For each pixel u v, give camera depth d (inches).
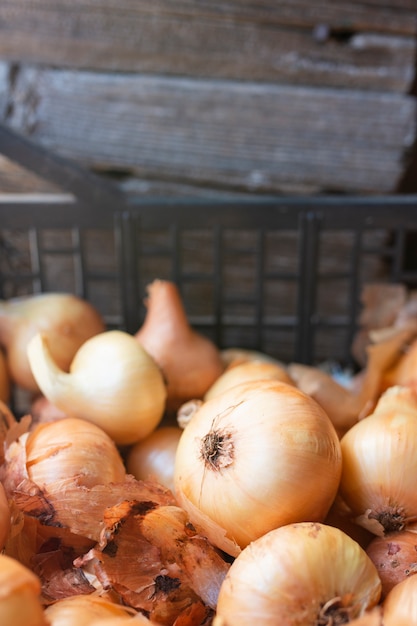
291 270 31.2
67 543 15.6
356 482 15.6
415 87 29.0
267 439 14.5
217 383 20.6
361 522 15.5
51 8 27.8
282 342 32.3
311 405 15.2
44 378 18.3
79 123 29.4
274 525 14.5
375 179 29.5
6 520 14.4
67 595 14.7
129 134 29.4
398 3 27.2
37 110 29.3
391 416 16.3
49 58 28.6
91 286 31.4
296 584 13.0
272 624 12.9
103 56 28.5
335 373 27.2
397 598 13.6
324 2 27.3
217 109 28.8
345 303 31.5
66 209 23.2
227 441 14.8
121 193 23.4
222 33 27.9
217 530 14.7
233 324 25.6
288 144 29.2
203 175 29.8
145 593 14.5
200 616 14.4
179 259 24.2
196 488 15.0
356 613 13.0
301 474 14.3
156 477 17.2
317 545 13.4
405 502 15.4
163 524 15.0
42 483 15.6
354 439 16.0
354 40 27.9
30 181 29.8
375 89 28.5
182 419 18.6
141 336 21.5
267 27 27.7
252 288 31.3
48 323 22.1
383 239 30.3
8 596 11.7
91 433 17.0
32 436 16.8
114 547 14.6
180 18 27.7
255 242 30.6
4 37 28.3
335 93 28.5
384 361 21.4
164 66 28.5
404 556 14.8
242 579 13.3
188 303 31.8
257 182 29.8
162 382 18.7
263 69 28.3
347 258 30.8
